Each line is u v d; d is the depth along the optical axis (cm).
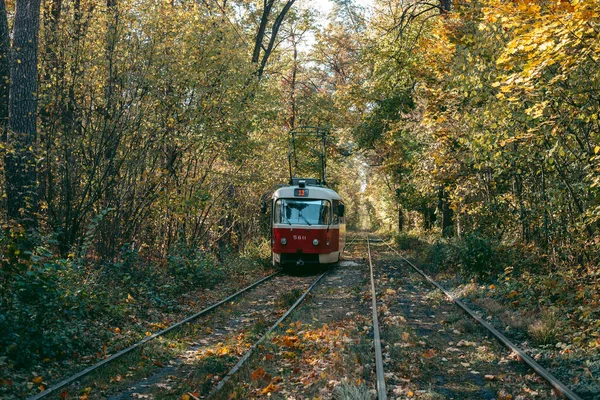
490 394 589
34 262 730
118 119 1242
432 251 2002
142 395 596
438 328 935
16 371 637
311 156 3011
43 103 1172
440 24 1316
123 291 1084
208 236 2006
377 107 2491
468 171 1764
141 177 1329
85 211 1220
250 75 1541
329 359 716
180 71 1331
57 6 1248
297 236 1900
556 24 735
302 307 1145
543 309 956
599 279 986
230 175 1706
